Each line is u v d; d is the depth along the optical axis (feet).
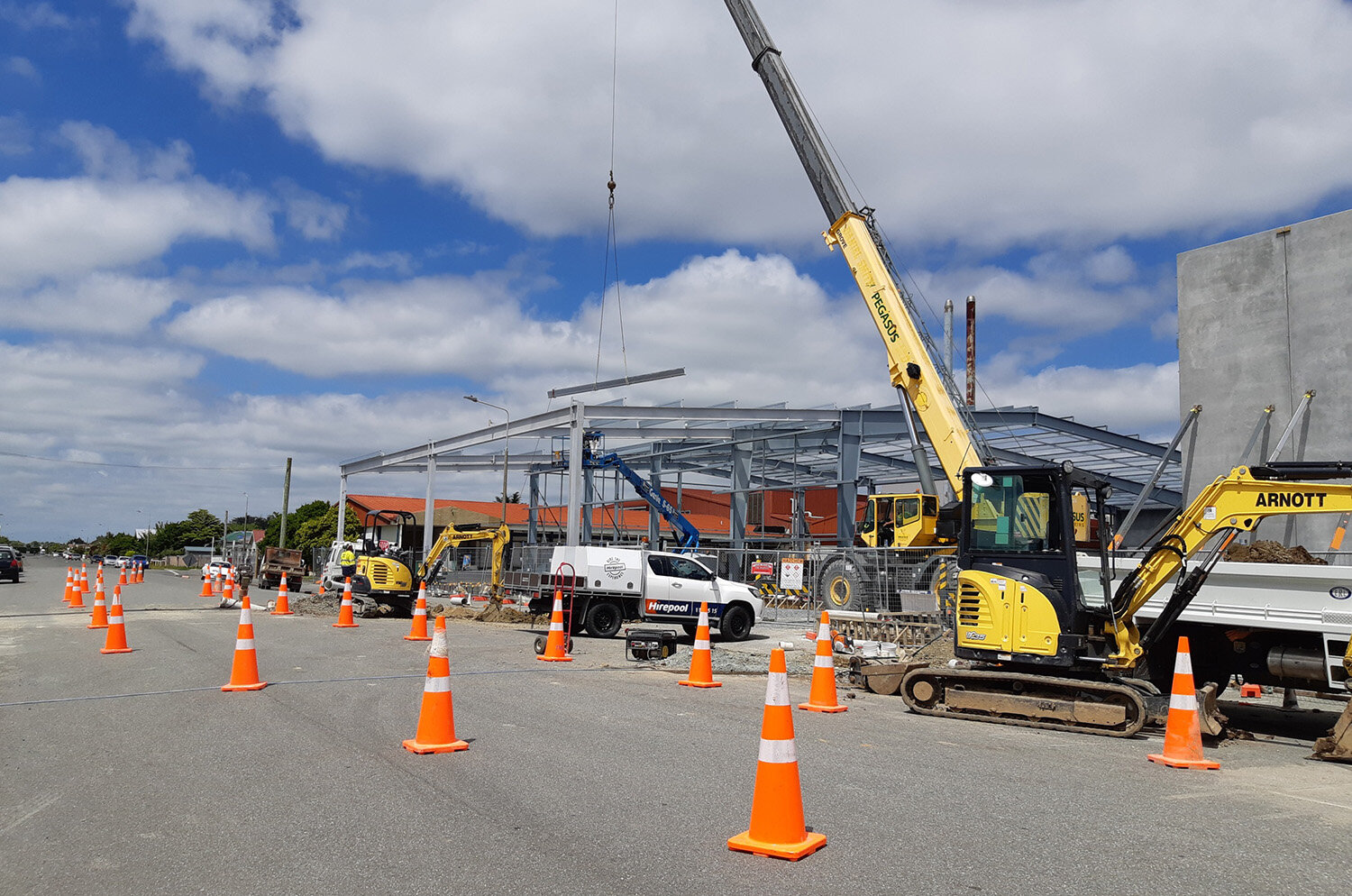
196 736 25.81
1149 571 31.42
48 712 29.71
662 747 24.99
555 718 29.32
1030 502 32.35
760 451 117.29
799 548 112.78
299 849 16.07
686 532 121.60
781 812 16.02
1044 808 19.45
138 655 45.52
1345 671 29.43
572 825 17.54
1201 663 33.86
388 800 19.29
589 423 112.78
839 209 59.72
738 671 44.60
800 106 61.16
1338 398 47.75
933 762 24.16
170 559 414.21
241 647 34.60
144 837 16.84
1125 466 105.81
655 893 13.92
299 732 26.45
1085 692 30.25
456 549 123.24
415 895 13.89
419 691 34.60
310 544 225.56
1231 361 52.29
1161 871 15.38
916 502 72.90
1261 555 36.96
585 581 63.10
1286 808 20.08
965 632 32.76
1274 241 51.16
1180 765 24.32
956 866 15.35
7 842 16.56
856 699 36.55
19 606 86.63
